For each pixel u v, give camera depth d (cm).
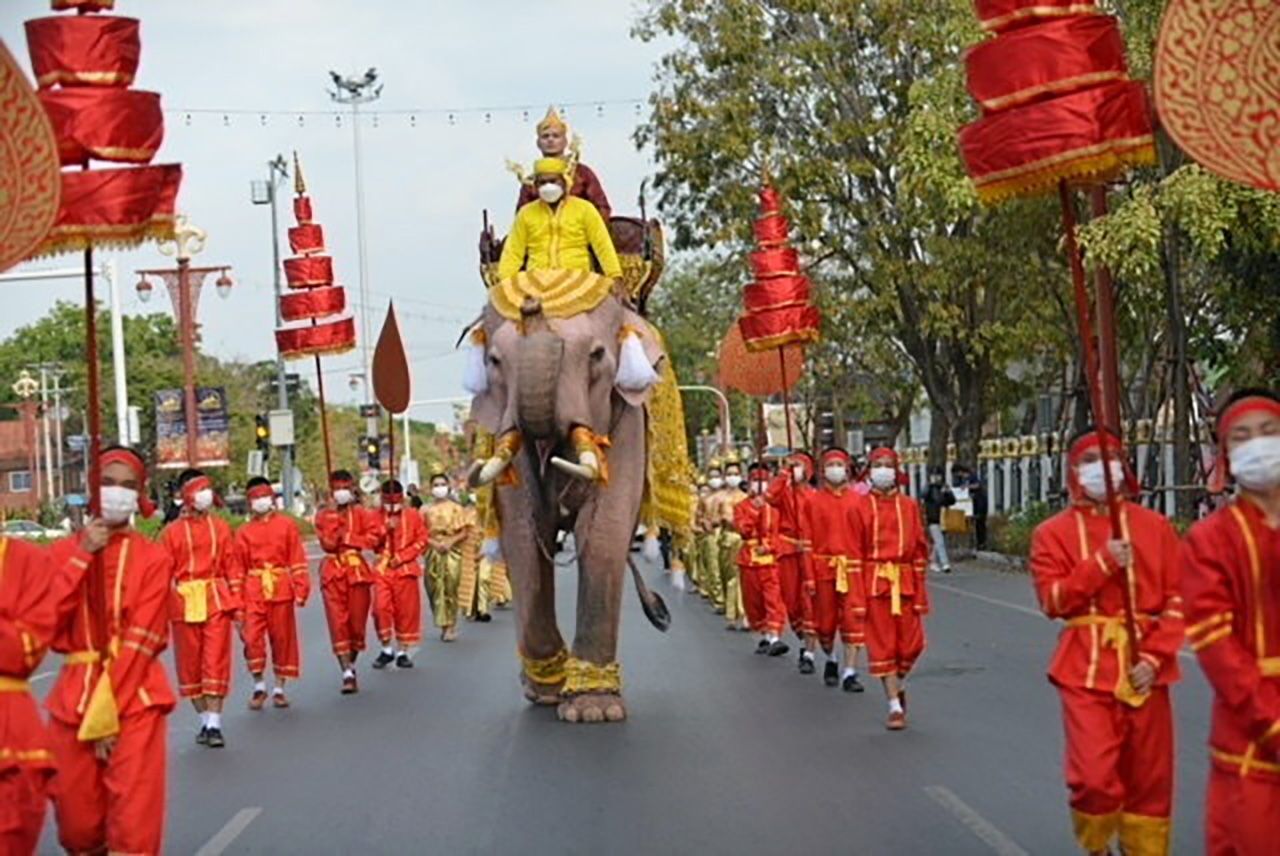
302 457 7800
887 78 3753
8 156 780
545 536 1522
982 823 1045
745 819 1084
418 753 1387
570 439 1419
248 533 1720
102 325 7725
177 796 1230
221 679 1466
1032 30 842
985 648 2011
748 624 2280
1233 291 2716
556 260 1526
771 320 2025
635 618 2698
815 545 1716
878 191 3794
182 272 3500
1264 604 678
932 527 3500
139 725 858
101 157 867
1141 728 812
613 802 1155
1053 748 1307
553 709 1625
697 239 3888
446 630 2433
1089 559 821
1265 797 664
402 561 2067
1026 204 2981
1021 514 4009
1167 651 810
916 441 7325
